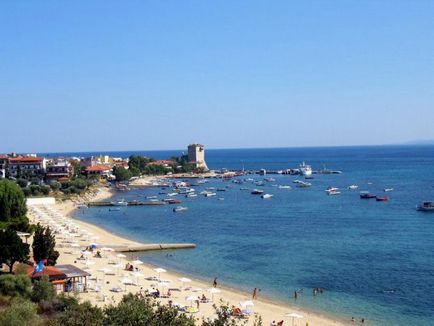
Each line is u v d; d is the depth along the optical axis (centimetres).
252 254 11856
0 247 8044
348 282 9281
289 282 9375
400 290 8706
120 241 13412
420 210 19038
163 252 12231
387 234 14112
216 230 15612
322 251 11975
